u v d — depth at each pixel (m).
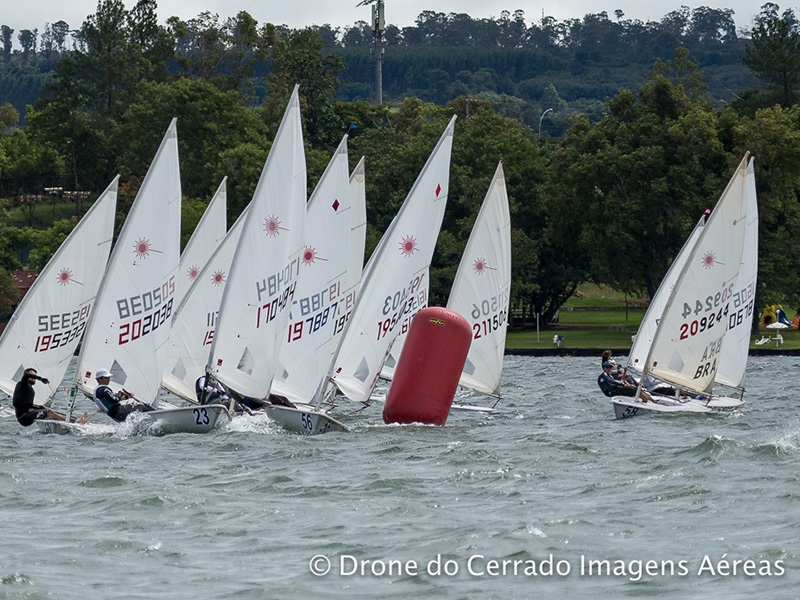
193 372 133.12
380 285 117.88
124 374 115.81
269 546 65.88
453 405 136.25
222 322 113.62
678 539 66.75
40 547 65.25
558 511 74.25
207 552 64.75
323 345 119.75
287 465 91.44
